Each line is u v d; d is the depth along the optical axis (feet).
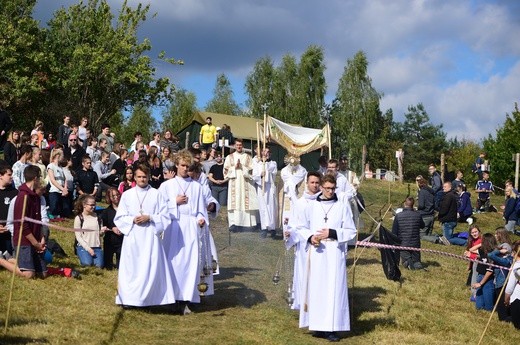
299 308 31.24
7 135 56.75
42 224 33.81
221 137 87.30
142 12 124.36
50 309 29.73
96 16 124.88
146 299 31.01
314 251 29.55
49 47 123.03
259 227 58.34
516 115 138.82
